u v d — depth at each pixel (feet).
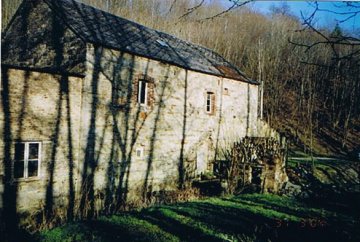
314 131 125.49
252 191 50.39
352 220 35.63
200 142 61.26
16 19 52.13
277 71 142.31
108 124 44.88
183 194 47.73
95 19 50.60
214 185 53.72
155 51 53.52
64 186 39.63
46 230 26.89
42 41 47.75
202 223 29.66
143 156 50.26
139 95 49.78
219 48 147.13
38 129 37.04
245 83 72.28
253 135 74.59
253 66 144.15
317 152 109.19
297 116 132.98
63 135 39.52
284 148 62.34
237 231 27.94
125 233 25.90
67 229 26.71
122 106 46.78
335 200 48.16
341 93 136.77
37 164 37.27
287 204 42.22
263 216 34.09
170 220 30.09
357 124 133.59
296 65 145.59
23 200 35.63
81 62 42.52
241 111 71.41
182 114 57.16
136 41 52.49
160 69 52.70
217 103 64.85
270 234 27.37
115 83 45.70
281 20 153.79
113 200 43.57
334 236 27.53
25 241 25.45
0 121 33.83
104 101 44.29
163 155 53.72
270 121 126.93
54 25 46.55
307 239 26.35
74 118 40.73
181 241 24.73
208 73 61.82
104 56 44.29
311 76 141.69
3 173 34.04
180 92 56.59
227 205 38.50
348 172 72.59
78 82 41.22
